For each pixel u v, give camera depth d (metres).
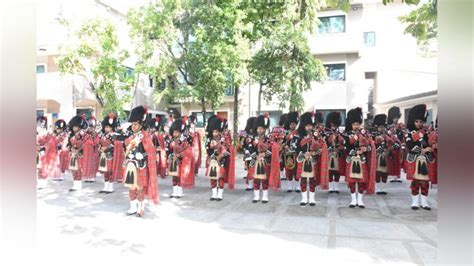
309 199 6.50
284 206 6.39
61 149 9.42
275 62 12.26
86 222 5.27
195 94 11.97
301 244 4.29
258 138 6.83
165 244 4.29
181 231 4.84
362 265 3.63
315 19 11.16
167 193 7.70
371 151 6.51
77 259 3.76
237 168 11.92
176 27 12.68
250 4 10.78
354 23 15.31
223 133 7.19
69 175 10.39
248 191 7.93
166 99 15.95
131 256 3.88
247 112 16.98
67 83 14.88
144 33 12.02
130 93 14.96
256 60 12.52
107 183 7.71
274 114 16.73
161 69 12.56
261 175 6.66
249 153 7.00
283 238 4.52
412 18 5.79
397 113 9.95
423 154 6.01
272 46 11.80
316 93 15.88
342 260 3.76
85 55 12.16
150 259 3.79
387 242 4.35
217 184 7.00
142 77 16.47
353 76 15.63
